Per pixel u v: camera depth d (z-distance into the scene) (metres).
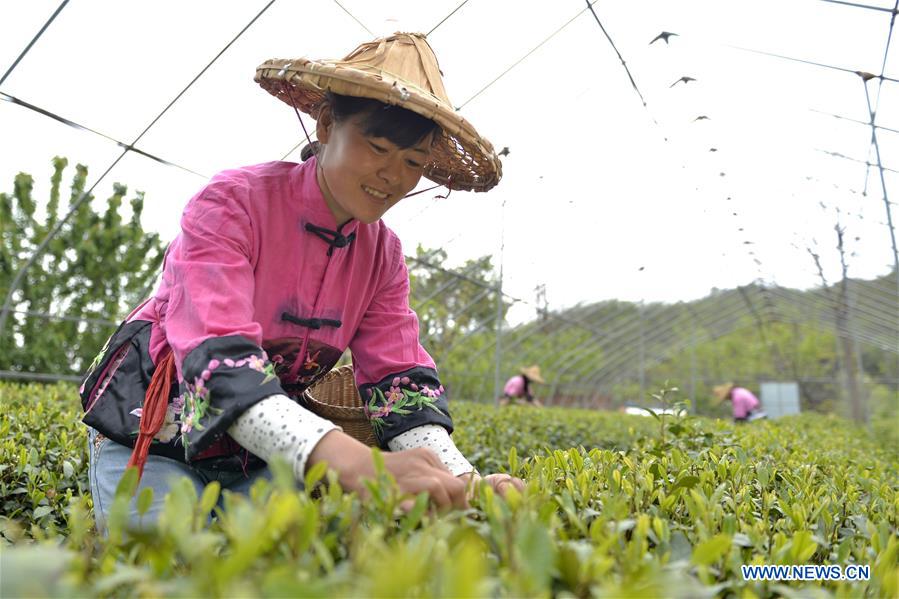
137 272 13.32
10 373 8.82
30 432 3.17
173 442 1.76
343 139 1.65
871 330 18.53
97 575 0.90
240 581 0.75
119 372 1.77
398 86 1.54
